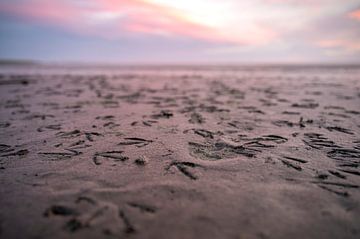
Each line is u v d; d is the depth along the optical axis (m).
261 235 1.26
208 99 5.94
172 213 1.43
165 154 2.35
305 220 1.38
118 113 4.29
